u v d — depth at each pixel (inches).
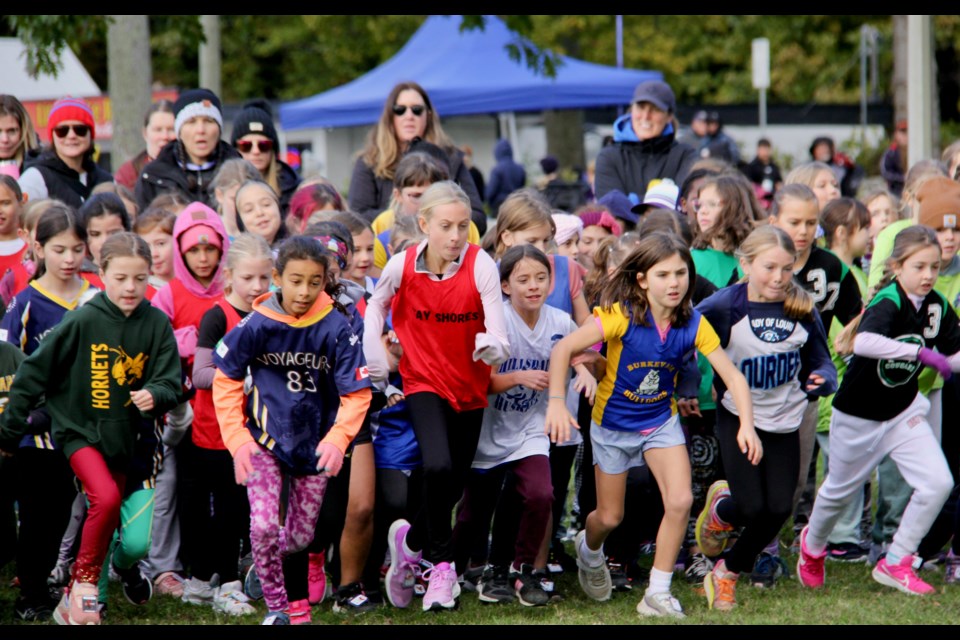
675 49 4377.5
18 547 690.8
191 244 745.6
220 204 900.0
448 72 2519.7
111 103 1845.5
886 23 4475.9
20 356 685.3
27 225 757.9
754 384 711.7
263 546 634.2
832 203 914.1
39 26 1608.0
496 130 3447.3
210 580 741.3
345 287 724.0
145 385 666.8
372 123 2511.1
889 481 805.9
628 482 745.0
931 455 726.5
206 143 1013.8
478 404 693.9
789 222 795.4
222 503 727.1
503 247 760.3
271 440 640.4
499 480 729.0
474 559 767.1
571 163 3361.2
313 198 939.3
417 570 727.1
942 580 779.4
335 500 684.7
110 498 644.7
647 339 684.7
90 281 776.3
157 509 765.9
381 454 721.0
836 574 795.4
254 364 644.7
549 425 674.8
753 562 709.3
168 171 1017.5
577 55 4143.7
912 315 725.3
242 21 2566.4
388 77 2608.3
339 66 4537.4
